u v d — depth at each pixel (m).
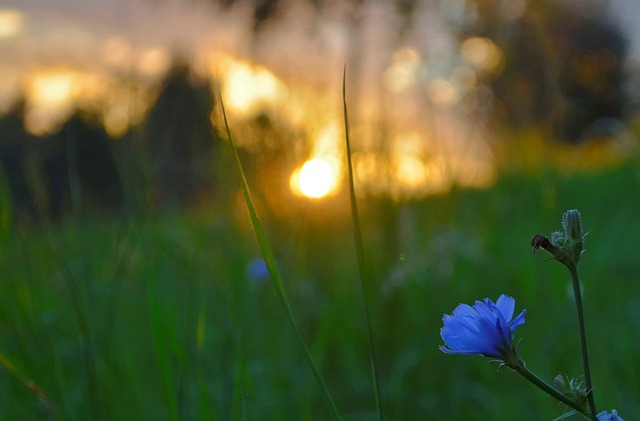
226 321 2.78
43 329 2.49
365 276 1.33
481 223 4.47
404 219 3.79
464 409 2.83
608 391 2.59
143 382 2.55
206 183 3.51
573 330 3.15
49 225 2.64
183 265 3.13
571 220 1.06
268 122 3.55
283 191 3.55
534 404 2.69
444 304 3.49
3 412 2.30
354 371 3.10
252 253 3.42
